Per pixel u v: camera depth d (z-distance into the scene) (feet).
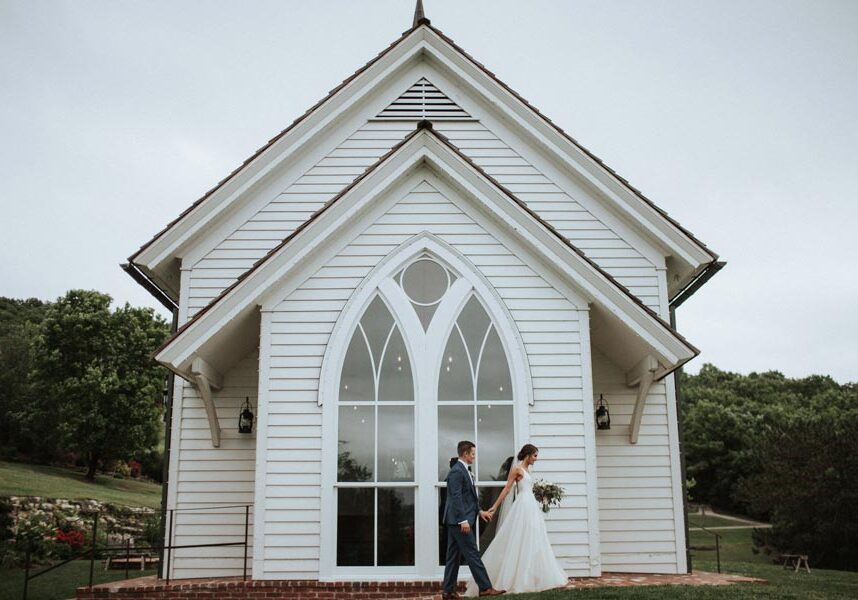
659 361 36.65
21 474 124.36
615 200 44.78
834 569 105.40
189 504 41.37
